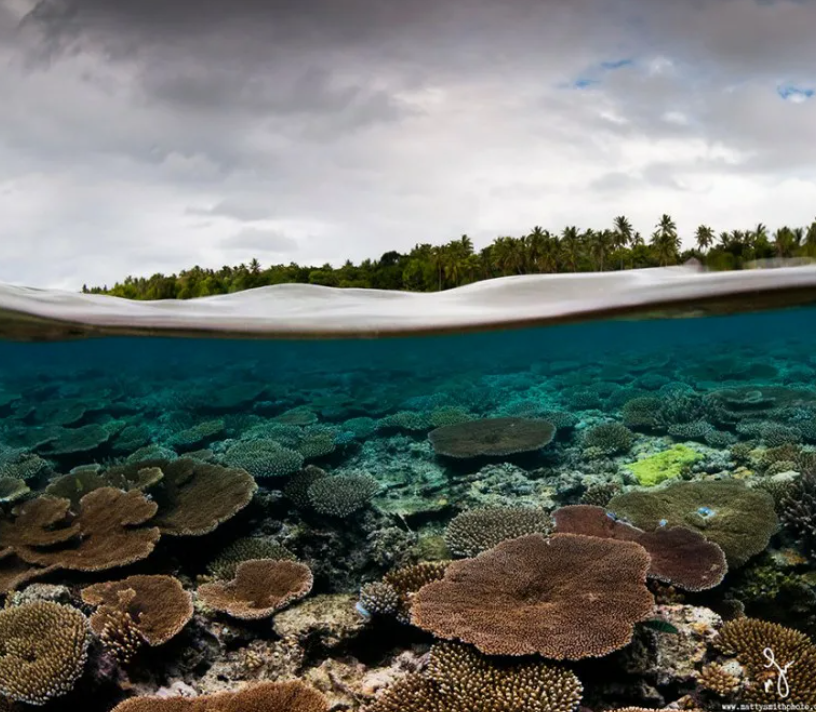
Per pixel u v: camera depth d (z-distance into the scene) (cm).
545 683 394
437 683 414
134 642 500
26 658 473
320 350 2769
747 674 436
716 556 595
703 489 757
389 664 518
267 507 820
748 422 1095
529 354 4759
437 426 1237
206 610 574
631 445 1046
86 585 646
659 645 454
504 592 484
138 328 1427
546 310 1335
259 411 1603
